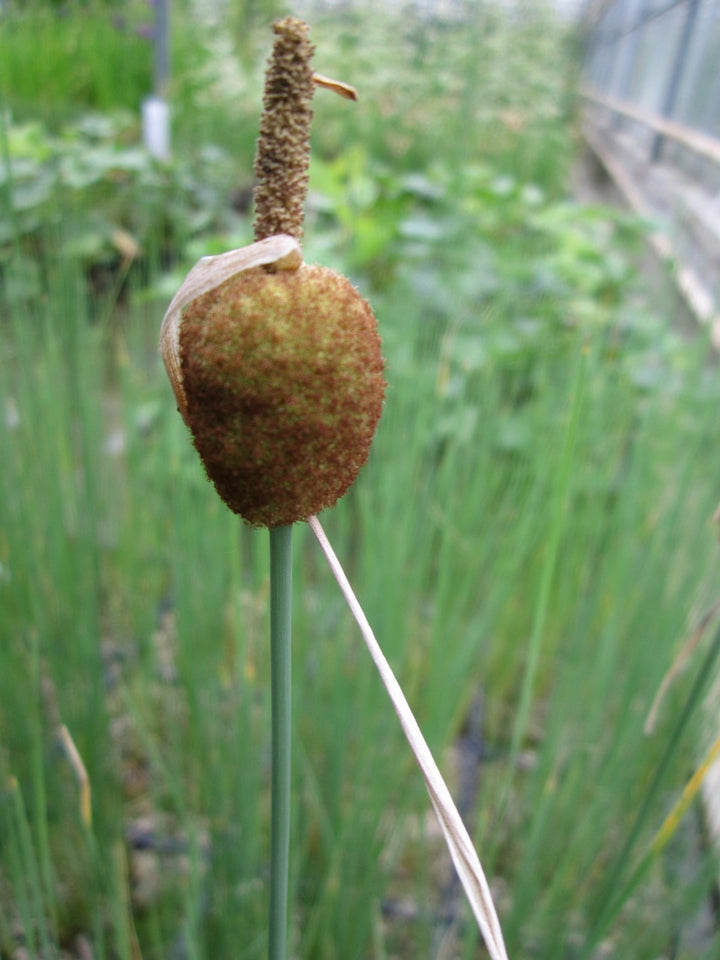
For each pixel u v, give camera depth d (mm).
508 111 1204
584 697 291
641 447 308
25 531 264
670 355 468
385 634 255
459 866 102
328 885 228
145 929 263
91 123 731
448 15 1344
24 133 566
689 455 287
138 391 374
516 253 527
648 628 264
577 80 2240
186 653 256
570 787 255
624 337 495
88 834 174
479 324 473
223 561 280
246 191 835
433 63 1195
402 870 302
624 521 310
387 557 261
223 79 990
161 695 338
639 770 251
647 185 1213
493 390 332
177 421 324
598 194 1505
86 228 507
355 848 234
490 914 102
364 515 278
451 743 351
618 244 688
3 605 277
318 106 1073
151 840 293
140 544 326
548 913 239
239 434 95
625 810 275
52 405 308
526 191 680
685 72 1128
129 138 842
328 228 679
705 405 333
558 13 2217
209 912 257
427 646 332
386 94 1146
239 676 229
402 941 280
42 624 257
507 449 412
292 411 94
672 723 282
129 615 351
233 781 259
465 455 336
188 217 584
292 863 223
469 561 309
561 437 303
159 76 780
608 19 1968
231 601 308
